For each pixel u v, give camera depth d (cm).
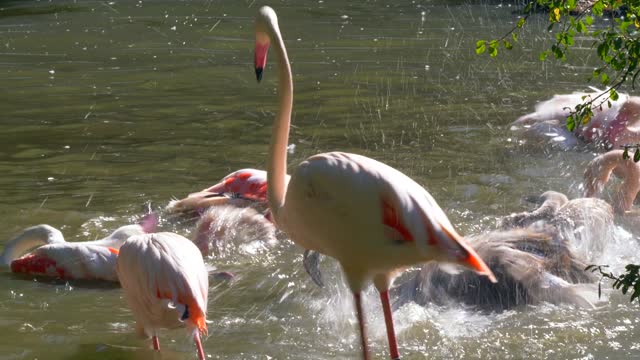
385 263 686
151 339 788
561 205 989
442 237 662
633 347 762
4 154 1334
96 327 816
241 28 2438
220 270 952
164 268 709
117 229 986
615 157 1084
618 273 913
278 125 770
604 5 852
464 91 1694
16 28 2455
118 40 2275
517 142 1374
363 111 1559
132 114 1562
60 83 1803
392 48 2128
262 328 816
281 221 750
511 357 750
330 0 2927
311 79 1811
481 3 2827
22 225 1056
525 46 2120
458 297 861
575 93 1554
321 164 693
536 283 859
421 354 760
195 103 1636
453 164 1272
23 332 802
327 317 841
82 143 1392
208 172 1253
